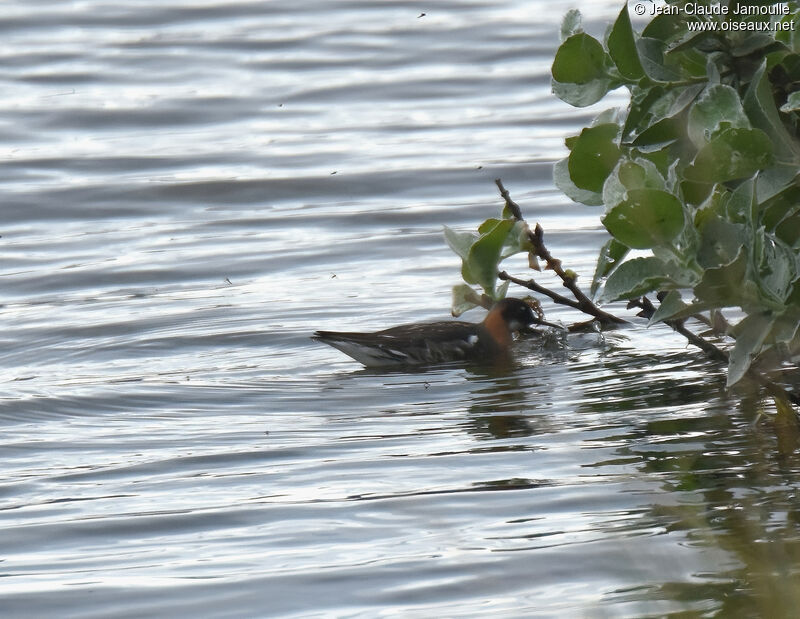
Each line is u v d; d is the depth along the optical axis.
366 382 15.60
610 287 9.55
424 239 22.64
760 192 9.33
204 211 24.83
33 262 21.86
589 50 10.12
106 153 28.25
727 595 8.41
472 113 30.67
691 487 10.72
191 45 36.47
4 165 27.45
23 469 12.45
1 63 34.78
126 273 21.09
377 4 40.50
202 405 14.64
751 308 9.45
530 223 23.11
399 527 10.33
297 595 9.08
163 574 9.59
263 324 18.25
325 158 27.58
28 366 16.62
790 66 10.21
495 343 17.17
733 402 13.23
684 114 10.02
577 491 10.87
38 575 9.69
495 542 9.84
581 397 14.20
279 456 12.52
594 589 8.80
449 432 13.08
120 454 12.83
